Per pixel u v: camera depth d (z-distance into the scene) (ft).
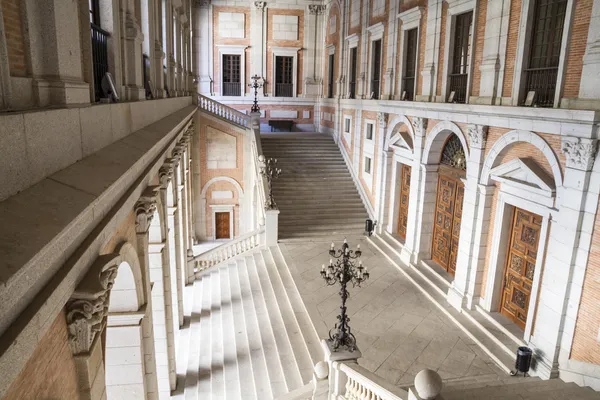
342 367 26.91
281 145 80.48
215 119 74.28
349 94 75.41
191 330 44.86
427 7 47.16
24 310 8.01
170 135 30.48
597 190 27.20
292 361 34.96
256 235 57.62
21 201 9.14
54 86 13.41
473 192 39.01
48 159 11.18
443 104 42.11
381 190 60.08
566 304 29.53
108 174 13.53
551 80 31.94
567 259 29.09
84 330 12.01
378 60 63.57
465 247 40.06
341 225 63.16
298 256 53.11
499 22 35.91
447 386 28.19
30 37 12.36
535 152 32.86
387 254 53.83
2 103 10.37
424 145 48.08
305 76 93.86
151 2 31.99
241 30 90.07
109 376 22.85
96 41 20.11
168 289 34.45
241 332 41.52
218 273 55.31
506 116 34.17
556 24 31.48
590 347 28.12
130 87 24.99
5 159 8.84
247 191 77.87
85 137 14.25
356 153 71.05
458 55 43.32
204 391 35.96
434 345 35.22
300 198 67.67
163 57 38.83
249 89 92.89
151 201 22.43
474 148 38.68
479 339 35.55
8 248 7.45
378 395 23.88
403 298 43.06
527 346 33.19
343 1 76.07
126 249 18.69
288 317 40.42
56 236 8.52
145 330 23.94
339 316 28.60
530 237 34.60
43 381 10.02
